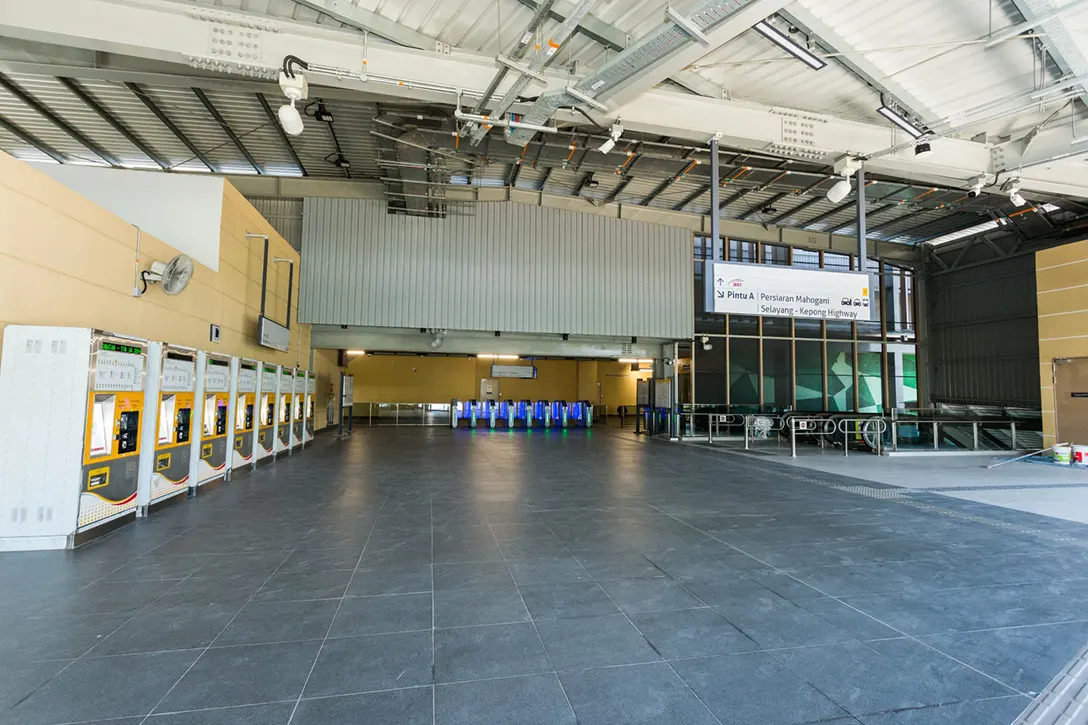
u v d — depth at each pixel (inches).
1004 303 539.2
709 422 507.5
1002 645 93.1
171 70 257.0
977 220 522.6
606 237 529.0
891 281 617.3
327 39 230.1
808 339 588.4
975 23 214.7
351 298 473.4
